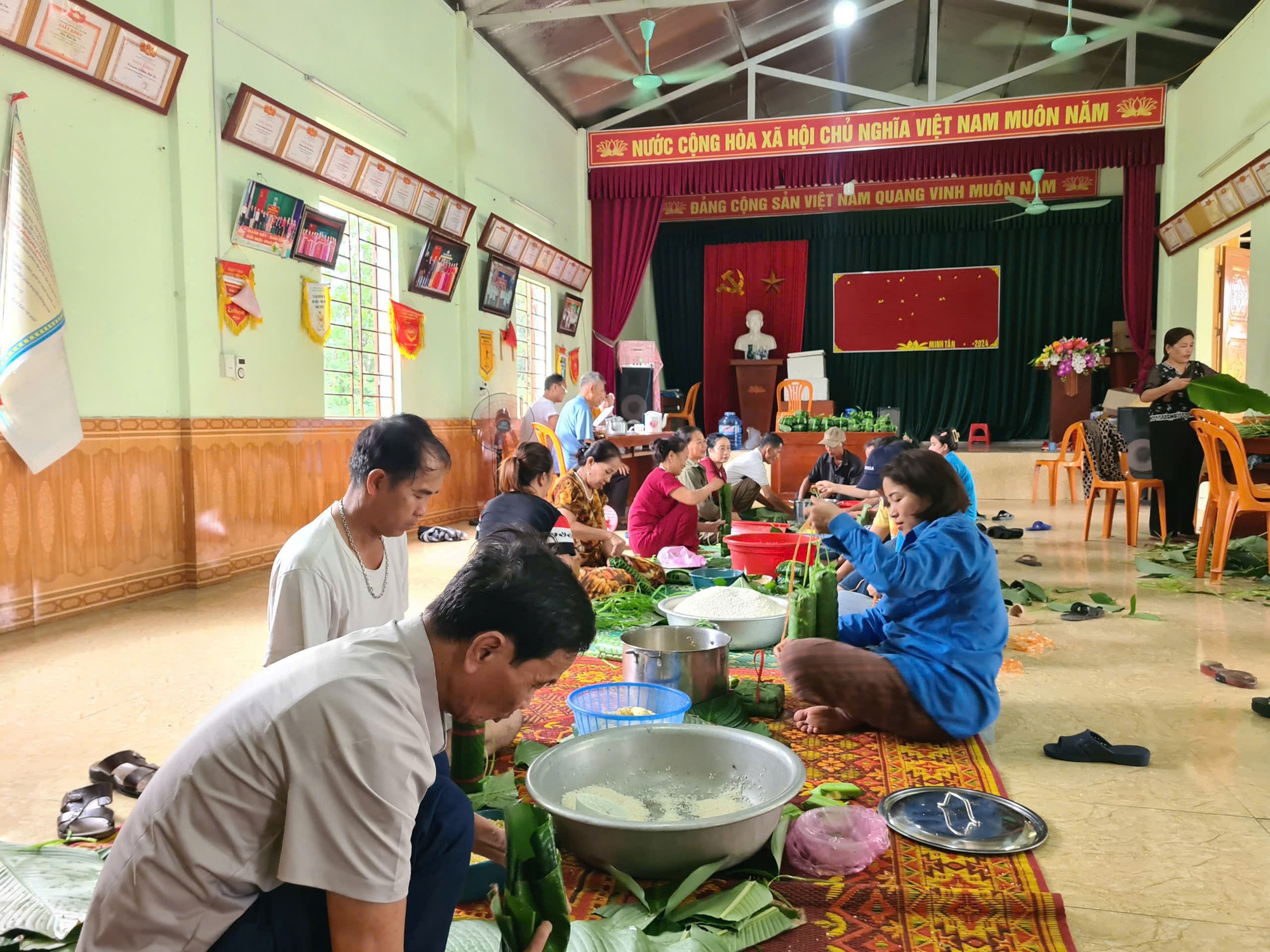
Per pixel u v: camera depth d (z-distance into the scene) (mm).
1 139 4004
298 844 950
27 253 3986
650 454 9336
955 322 14703
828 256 15234
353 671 1003
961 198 14203
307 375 6195
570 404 7898
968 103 9336
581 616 1069
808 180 9883
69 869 1580
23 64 4102
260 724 968
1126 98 9164
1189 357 6402
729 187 10125
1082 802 2240
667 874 1747
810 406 12625
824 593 2877
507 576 1045
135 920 991
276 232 5719
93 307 4512
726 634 2957
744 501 6895
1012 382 14852
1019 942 1626
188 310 5074
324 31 6293
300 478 6137
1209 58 8867
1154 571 5445
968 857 1923
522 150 9586
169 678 3363
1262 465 5797
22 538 4141
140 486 4805
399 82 7312
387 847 961
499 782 2037
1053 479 9695
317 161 6062
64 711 2984
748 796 1949
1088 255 14289
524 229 9523
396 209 7133
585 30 9102
